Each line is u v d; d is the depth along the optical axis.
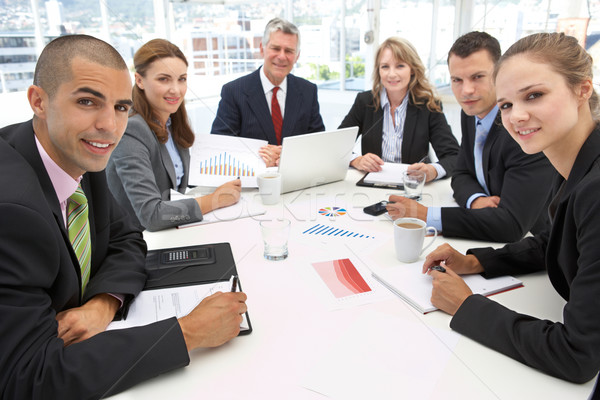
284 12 4.68
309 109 2.46
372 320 0.91
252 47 4.74
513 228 1.31
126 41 3.76
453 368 0.77
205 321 0.80
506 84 0.86
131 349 0.75
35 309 0.74
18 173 0.79
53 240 0.79
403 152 2.37
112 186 1.64
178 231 1.41
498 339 0.81
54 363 0.71
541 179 1.33
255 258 1.21
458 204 1.64
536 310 0.94
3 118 2.84
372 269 1.13
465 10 4.41
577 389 0.72
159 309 0.95
